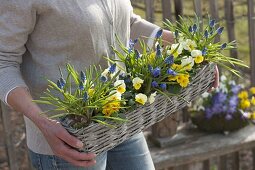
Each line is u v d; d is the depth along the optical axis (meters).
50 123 1.59
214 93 2.89
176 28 1.92
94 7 1.77
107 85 1.57
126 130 1.67
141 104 1.65
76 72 1.72
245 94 2.90
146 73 1.68
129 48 1.76
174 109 1.82
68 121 1.57
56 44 1.75
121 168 2.07
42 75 1.79
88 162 1.61
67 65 1.66
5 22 1.68
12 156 2.67
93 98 1.56
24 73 1.84
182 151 2.78
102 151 1.65
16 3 1.67
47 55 1.78
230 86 2.94
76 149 1.58
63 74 1.79
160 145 2.80
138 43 2.12
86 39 1.76
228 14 2.96
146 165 2.09
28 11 1.67
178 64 1.75
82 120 1.56
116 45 1.90
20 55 1.75
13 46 1.71
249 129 2.95
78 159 1.58
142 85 1.68
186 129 2.95
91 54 1.79
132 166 2.06
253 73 3.07
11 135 2.65
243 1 3.70
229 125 2.87
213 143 2.83
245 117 2.87
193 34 1.84
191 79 1.78
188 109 2.97
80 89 1.55
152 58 1.72
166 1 2.73
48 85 1.75
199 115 2.91
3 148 3.30
